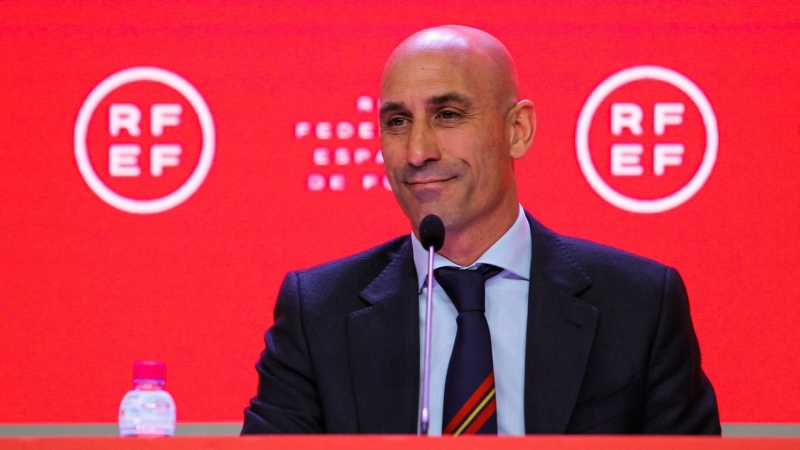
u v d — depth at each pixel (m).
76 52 9.85
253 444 4.61
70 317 9.64
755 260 9.54
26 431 9.52
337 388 6.85
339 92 9.84
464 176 6.88
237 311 9.66
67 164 9.78
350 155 9.80
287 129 9.81
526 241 7.23
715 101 9.67
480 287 6.90
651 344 6.83
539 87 9.75
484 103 6.95
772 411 9.40
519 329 6.96
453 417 6.51
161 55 9.86
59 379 9.59
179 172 9.78
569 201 9.65
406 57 6.96
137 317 9.66
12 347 9.60
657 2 9.76
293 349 7.07
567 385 6.63
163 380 6.25
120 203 9.76
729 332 9.47
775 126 9.64
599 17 9.78
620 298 6.95
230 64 9.84
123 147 9.80
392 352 6.88
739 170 9.62
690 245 9.57
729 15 9.72
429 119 6.90
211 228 9.73
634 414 6.68
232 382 9.59
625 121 9.70
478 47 7.09
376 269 7.34
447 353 6.87
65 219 9.73
